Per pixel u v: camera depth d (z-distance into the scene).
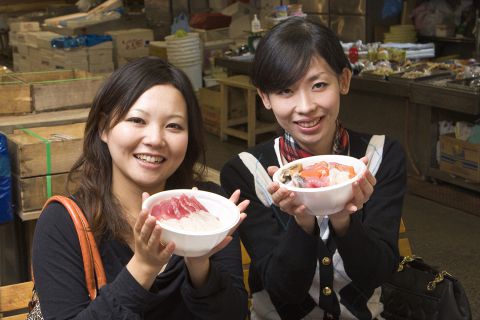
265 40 1.65
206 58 8.83
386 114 5.86
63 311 1.41
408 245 2.25
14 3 11.88
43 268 1.44
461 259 4.12
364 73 5.81
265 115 7.52
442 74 5.44
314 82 1.61
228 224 1.25
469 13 7.04
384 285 1.82
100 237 1.49
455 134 5.26
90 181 1.53
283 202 1.38
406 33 7.37
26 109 3.40
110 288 1.33
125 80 1.46
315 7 8.04
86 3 10.02
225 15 9.22
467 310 1.77
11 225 3.04
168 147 1.46
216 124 7.38
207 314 1.42
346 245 1.54
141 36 8.63
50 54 8.27
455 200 5.10
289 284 1.59
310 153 1.75
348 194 1.35
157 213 1.25
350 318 1.68
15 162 2.77
